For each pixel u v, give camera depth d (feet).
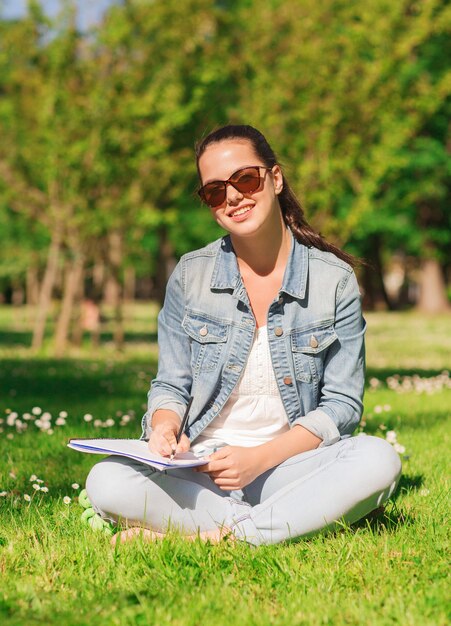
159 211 50.78
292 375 11.41
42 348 53.72
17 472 15.71
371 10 46.29
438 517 11.87
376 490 10.41
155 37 47.32
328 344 11.54
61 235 50.01
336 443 10.85
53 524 11.86
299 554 10.10
